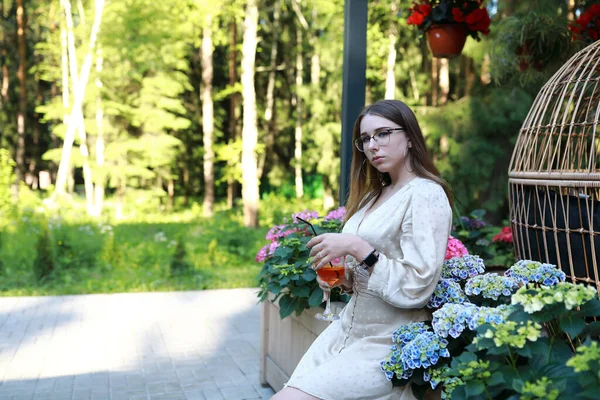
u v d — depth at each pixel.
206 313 5.58
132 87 15.92
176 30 12.95
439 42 4.10
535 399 1.32
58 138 19.33
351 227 2.09
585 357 1.23
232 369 3.88
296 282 2.82
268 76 19.86
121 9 12.35
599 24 3.91
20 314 5.44
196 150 18.34
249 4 13.66
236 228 11.12
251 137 13.83
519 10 6.77
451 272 2.03
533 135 2.21
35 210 11.09
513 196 2.29
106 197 20.28
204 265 8.76
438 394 1.84
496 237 4.28
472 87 10.30
